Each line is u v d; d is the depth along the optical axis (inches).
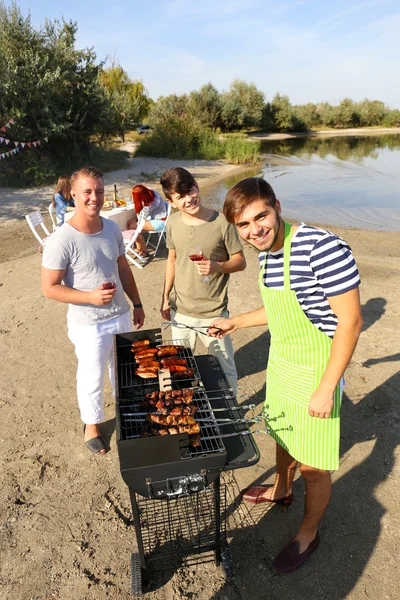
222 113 1732.3
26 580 97.7
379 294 243.1
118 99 1224.8
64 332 208.7
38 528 110.7
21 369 179.6
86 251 115.3
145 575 96.0
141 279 274.1
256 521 110.6
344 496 117.1
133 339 107.3
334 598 91.8
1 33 687.1
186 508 99.3
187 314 126.9
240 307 229.9
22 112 664.4
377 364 175.8
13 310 231.9
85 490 122.2
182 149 1040.8
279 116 2032.5
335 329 80.3
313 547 98.9
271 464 129.7
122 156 941.8
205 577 97.0
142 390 91.2
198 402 91.0
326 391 77.4
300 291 78.2
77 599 93.7
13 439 141.2
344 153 1189.7
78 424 148.6
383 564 98.4
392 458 129.0
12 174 644.1
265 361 181.8
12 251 344.5
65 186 295.1
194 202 113.3
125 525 111.2
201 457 73.2
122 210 308.0
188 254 120.2
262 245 74.9
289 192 649.0
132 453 71.2
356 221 476.4
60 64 717.3
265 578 96.6
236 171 852.0
